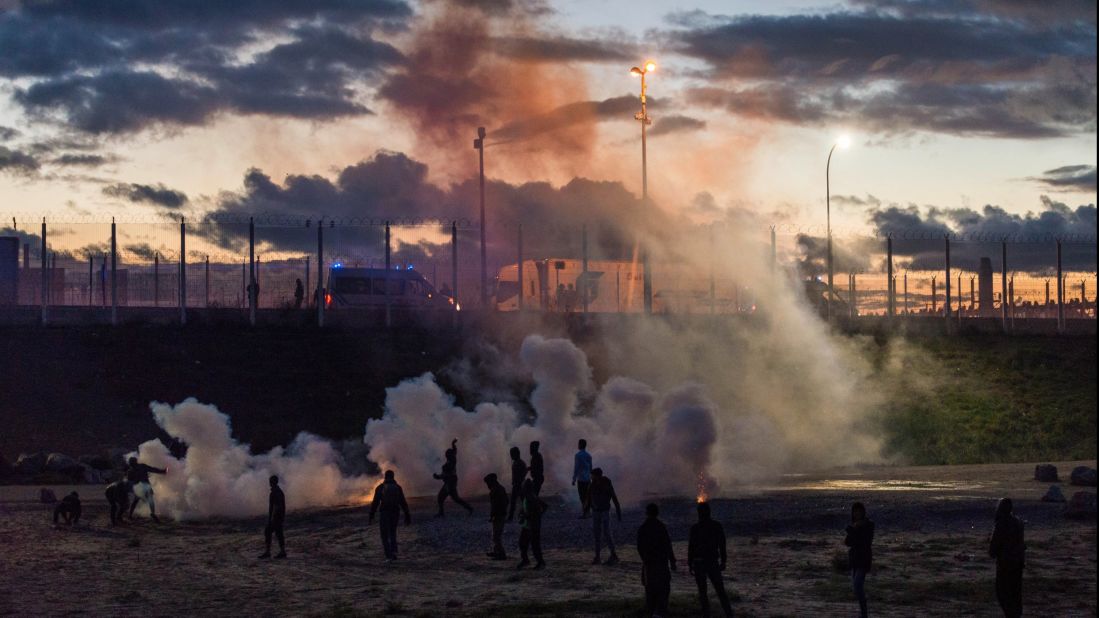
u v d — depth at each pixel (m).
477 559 22.78
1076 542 24.11
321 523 28.88
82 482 39.69
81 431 45.94
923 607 17.45
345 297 61.91
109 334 54.44
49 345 52.88
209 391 50.34
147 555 24.61
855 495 30.92
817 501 29.48
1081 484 34.12
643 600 17.72
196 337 55.12
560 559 22.56
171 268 63.59
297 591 19.86
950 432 49.53
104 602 19.16
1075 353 60.22
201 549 25.42
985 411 52.16
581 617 16.59
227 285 63.03
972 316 66.00
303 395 50.75
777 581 19.84
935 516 27.42
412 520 27.83
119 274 63.19
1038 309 70.31
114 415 47.56
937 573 20.62
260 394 50.62
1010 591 15.30
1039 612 16.95
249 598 19.27
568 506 29.05
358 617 17.05
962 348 60.25
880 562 21.80
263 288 62.22
